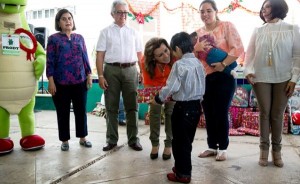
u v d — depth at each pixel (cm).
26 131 314
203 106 273
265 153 253
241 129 383
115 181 225
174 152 222
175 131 219
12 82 289
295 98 383
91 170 249
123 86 298
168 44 262
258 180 223
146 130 409
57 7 586
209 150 282
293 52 239
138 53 311
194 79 211
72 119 486
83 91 307
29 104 315
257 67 248
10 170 250
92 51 550
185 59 214
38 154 294
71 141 344
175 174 224
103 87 294
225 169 247
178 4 471
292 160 268
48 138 362
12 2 281
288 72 239
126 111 306
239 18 438
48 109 605
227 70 251
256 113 392
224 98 257
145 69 267
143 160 273
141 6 479
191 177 231
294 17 409
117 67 291
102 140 349
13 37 288
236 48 245
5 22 287
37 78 312
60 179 230
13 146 304
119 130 404
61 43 290
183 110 213
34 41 306
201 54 256
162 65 262
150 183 221
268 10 242
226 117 262
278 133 248
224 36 253
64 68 291
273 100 248
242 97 413
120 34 291
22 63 295
